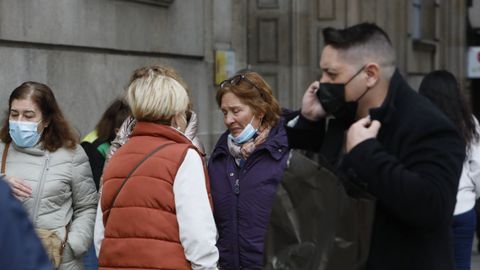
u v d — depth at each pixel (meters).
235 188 4.73
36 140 5.33
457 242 6.05
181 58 10.49
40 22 7.80
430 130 3.41
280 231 3.54
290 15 14.20
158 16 9.88
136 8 9.41
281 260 3.52
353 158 3.37
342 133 3.70
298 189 3.51
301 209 3.51
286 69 14.29
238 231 4.70
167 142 4.37
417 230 3.43
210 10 11.21
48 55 7.92
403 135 3.45
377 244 3.46
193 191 4.25
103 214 4.43
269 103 4.77
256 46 14.33
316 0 14.32
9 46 7.45
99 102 8.72
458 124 6.00
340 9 14.23
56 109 5.40
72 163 5.40
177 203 4.25
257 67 14.34
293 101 14.23
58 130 5.39
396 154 3.46
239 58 12.11
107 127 6.50
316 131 3.93
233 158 4.82
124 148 4.43
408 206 3.29
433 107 3.50
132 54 9.41
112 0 8.92
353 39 3.51
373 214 3.39
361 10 14.82
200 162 4.34
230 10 11.80
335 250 3.42
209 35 11.18
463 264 6.09
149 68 4.51
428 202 3.28
